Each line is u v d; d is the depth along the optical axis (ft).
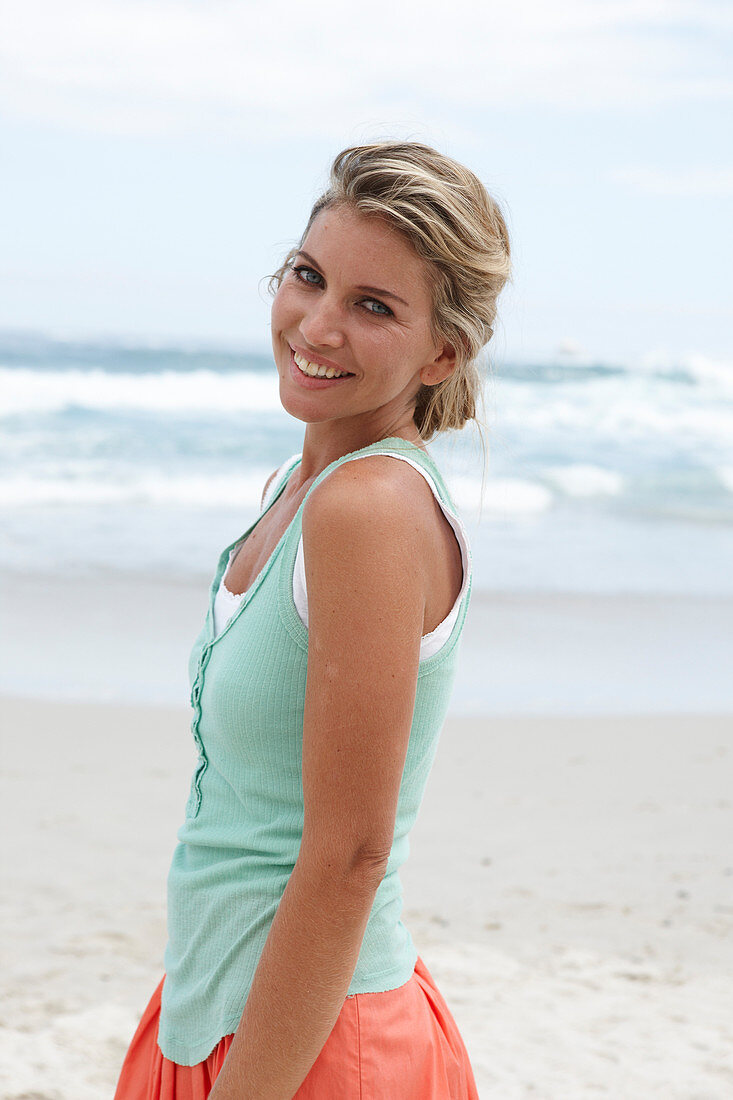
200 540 42.96
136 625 30.50
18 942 13.35
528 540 46.50
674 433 80.74
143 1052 5.71
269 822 4.91
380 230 4.67
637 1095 10.39
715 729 23.62
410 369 4.91
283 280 5.07
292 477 5.82
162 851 16.47
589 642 30.63
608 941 13.94
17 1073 10.37
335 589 4.31
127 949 13.33
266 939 4.65
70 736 21.63
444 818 18.21
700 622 33.50
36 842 16.55
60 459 58.34
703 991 12.67
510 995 12.43
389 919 5.07
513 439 74.38
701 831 17.89
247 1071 4.45
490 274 4.91
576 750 21.98
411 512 4.47
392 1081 4.81
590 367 102.99
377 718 4.28
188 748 21.34
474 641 30.22
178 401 78.74
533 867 16.29
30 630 29.43
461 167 4.88
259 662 4.75
